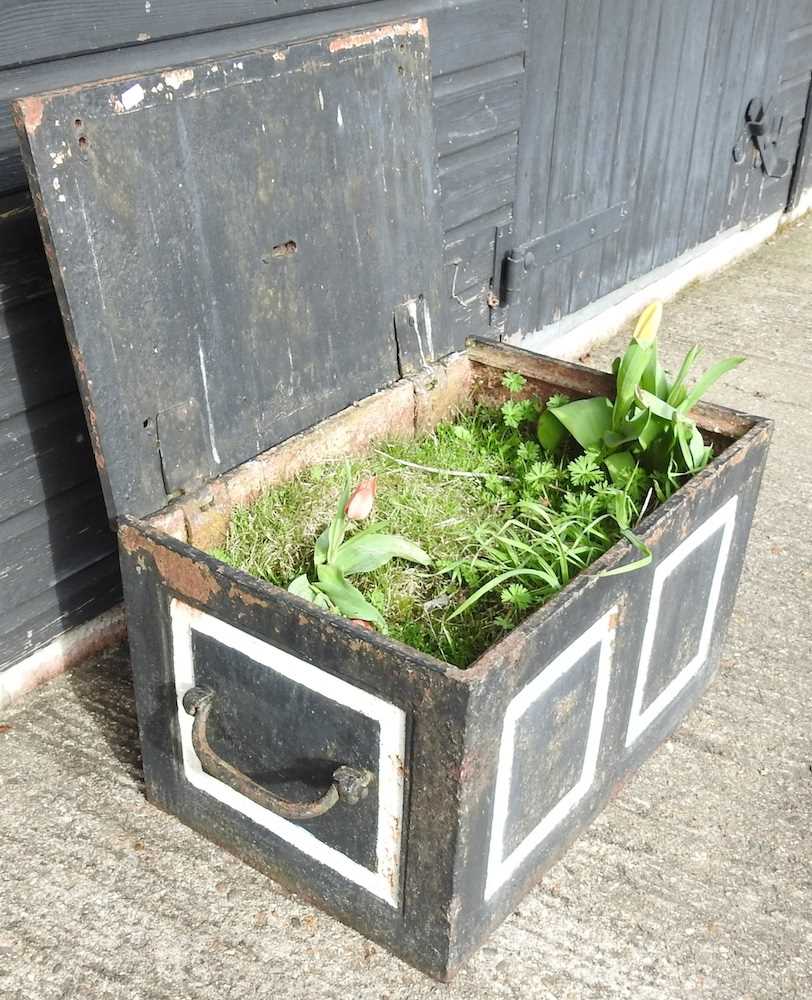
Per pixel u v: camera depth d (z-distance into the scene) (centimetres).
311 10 196
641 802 178
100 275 143
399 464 191
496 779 135
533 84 263
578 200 300
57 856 165
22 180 162
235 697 147
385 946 152
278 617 135
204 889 161
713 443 179
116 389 147
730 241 395
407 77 183
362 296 185
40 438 177
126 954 151
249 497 171
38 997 145
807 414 299
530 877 157
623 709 164
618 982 150
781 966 154
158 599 148
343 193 176
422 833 136
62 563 190
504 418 203
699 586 174
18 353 169
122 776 179
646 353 175
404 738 131
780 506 257
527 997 148
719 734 192
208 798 162
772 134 386
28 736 185
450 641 154
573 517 172
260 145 161
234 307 163
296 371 176
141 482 154
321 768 143
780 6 357
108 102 140
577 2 264
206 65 151
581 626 141
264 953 152
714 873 167
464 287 271
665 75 312
